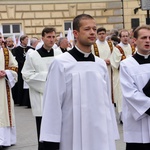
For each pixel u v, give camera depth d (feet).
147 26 15.62
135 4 86.94
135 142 15.51
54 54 22.59
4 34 81.30
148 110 14.87
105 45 32.35
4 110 23.95
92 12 85.40
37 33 82.74
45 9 82.64
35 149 23.53
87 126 13.00
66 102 13.10
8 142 24.04
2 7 80.38
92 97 13.12
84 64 13.15
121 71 15.80
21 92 42.52
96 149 13.07
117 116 32.53
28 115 35.60
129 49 31.19
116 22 86.53
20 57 42.06
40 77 22.00
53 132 12.86
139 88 15.37
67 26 84.74
